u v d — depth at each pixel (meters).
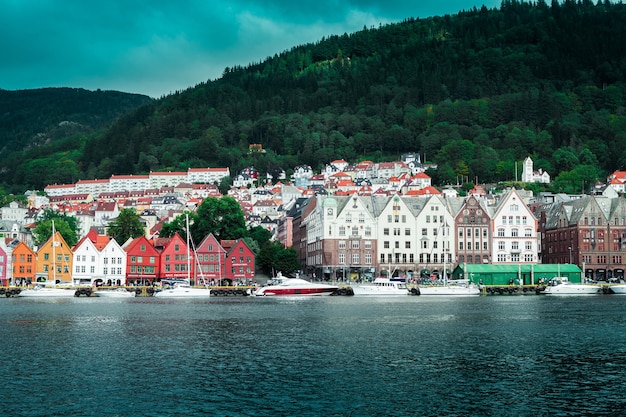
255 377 64.00
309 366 69.06
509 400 56.09
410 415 52.19
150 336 89.81
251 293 183.00
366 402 55.50
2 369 67.75
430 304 142.00
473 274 197.25
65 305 144.00
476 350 78.06
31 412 53.03
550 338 87.19
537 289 182.25
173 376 64.56
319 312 122.50
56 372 66.31
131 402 55.59
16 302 155.50
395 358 73.25
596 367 68.38
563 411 53.03
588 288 181.88
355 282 198.00
